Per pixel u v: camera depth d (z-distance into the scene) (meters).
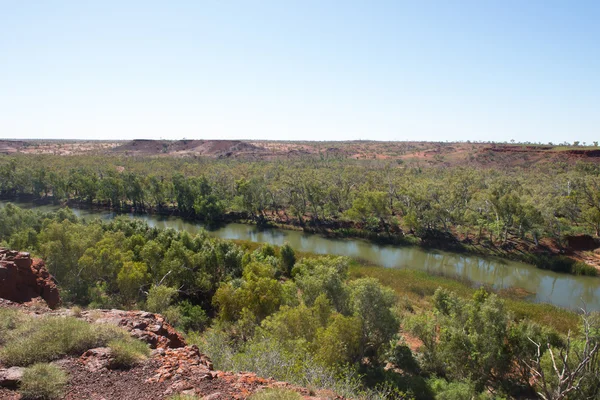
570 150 123.69
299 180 80.12
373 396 15.02
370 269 45.28
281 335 19.27
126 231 45.81
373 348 24.52
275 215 78.31
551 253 51.44
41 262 20.02
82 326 10.55
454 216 61.03
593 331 18.09
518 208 54.09
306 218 73.75
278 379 12.60
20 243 37.81
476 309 23.77
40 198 96.88
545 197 63.88
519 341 22.58
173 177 82.38
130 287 28.05
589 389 17.22
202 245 41.28
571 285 43.78
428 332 24.53
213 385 8.92
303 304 21.66
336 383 13.21
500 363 21.88
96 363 9.27
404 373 22.75
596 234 54.69
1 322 10.77
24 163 114.62
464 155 152.00
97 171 106.88
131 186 84.88
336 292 24.98
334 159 162.12
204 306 34.00
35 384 7.85
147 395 8.26
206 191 82.88
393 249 57.75
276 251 48.12
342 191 77.25
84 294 28.72
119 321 12.63
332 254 50.31
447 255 54.75
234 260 38.88
